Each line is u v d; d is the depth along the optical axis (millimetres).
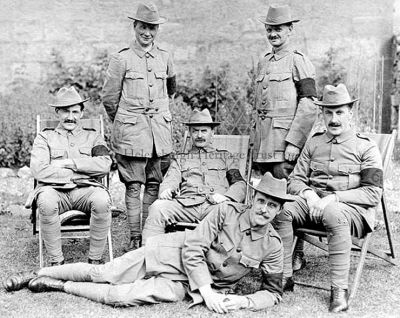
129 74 5887
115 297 4473
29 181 9094
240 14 11070
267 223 4543
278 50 5656
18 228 6914
